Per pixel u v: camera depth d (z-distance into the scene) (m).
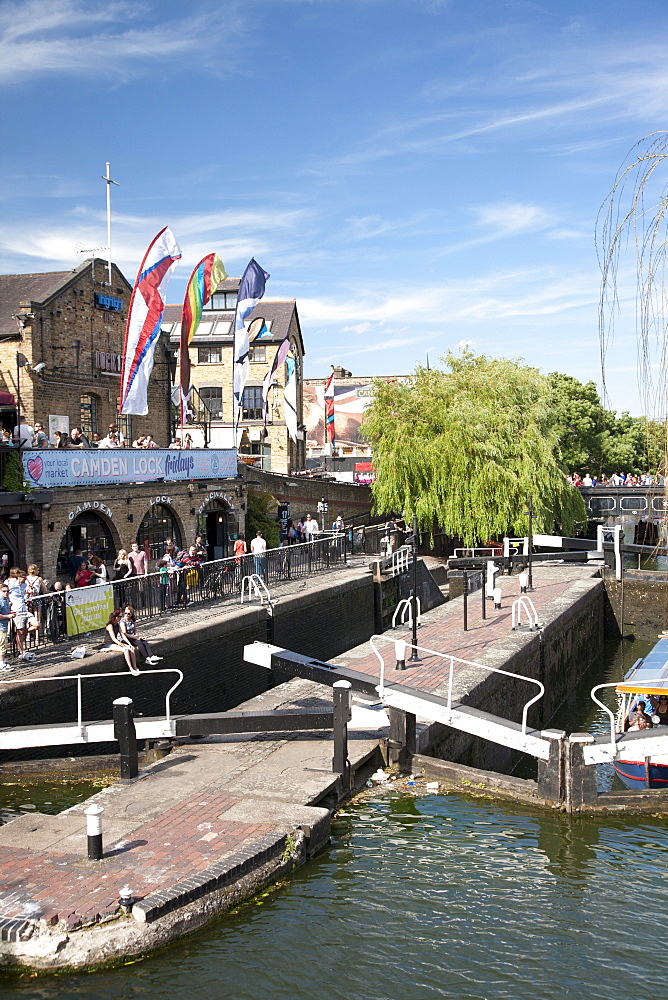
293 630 20.69
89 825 8.95
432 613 22.34
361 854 10.17
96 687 13.88
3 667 13.28
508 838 10.73
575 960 8.30
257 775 11.47
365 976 7.93
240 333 26.61
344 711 11.52
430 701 12.32
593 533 46.66
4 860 8.98
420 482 31.58
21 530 17.56
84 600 15.77
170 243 21.05
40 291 25.53
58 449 18.70
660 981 8.02
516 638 18.81
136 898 8.22
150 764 12.12
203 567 19.92
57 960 7.63
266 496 31.62
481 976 8.02
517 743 11.66
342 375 77.69
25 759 12.75
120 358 27.77
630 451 63.19
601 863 10.17
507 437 31.73
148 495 22.30
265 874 9.17
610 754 11.34
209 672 17.00
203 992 7.59
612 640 29.41
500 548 34.09
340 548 28.31
